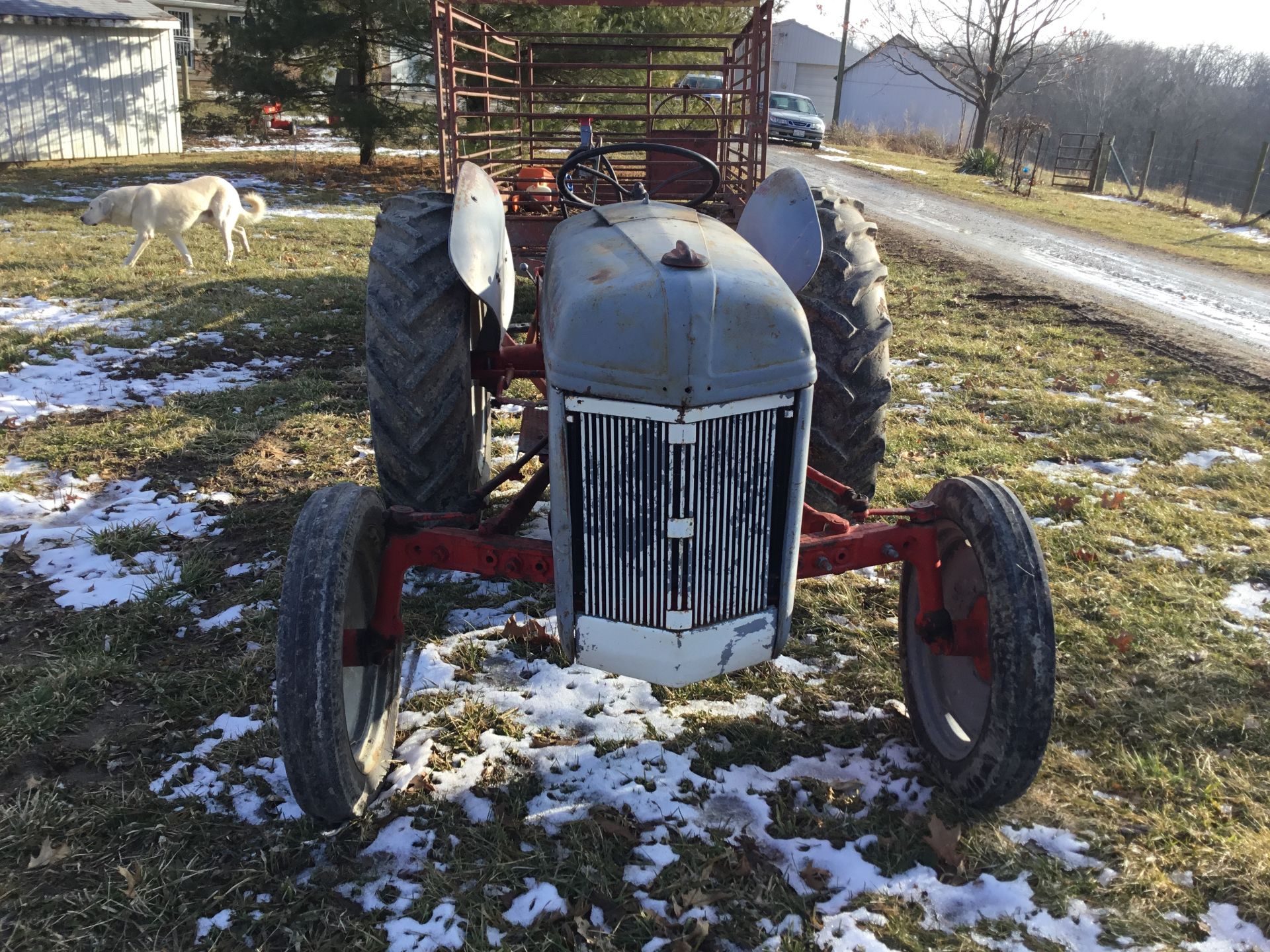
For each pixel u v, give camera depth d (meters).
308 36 14.56
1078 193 22.14
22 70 16.66
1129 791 2.66
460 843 2.41
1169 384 6.70
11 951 2.07
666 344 2.05
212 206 9.23
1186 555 4.10
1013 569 2.31
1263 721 2.96
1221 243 14.17
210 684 3.04
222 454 4.85
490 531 2.59
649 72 7.26
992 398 6.21
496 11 12.53
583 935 2.14
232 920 2.18
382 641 2.48
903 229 13.95
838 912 2.22
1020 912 2.23
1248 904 2.24
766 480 2.21
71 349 6.46
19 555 3.82
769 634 2.33
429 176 17.02
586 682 3.13
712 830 2.46
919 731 2.79
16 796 2.54
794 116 27.80
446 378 3.20
